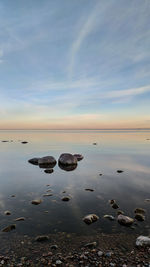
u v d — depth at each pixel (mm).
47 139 55312
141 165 15438
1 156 21375
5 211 6586
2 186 9797
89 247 4414
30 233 5094
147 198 7844
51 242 4656
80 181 10742
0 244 4543
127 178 11266
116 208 6820
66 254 4160
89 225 5551
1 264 3791
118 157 20156
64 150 27031
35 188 9438
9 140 50719
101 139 53125
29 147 31641
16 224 5609
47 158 16719
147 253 4117
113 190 8992
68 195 8344
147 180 10758
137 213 6270
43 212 6531
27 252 4234
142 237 4602
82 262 3865
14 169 14383
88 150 26781
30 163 17078
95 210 6676
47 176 12062
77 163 16906
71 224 5629
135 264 3748
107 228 5359
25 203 7391
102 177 11602
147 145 33094
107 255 4078
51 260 3943
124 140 47531
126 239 4758
